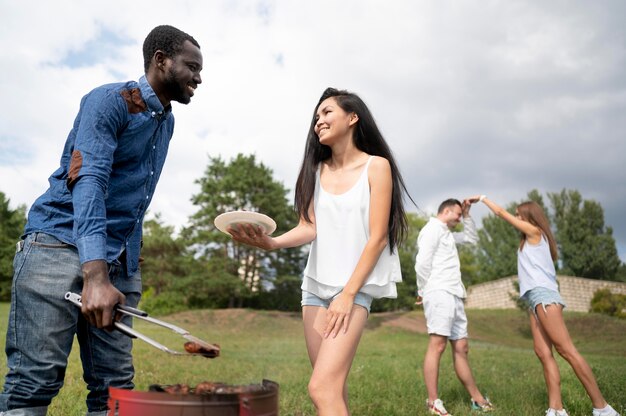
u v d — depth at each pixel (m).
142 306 30.64
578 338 21.88
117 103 2.35
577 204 39.59
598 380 5.59
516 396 4.98
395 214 2.70
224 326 22.47
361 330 2.47
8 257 36.03
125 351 2.67
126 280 2.65
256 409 1.70
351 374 6.18
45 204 2.35
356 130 2.75
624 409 4.35
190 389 1.93
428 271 4.74
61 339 2.31
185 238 33.62
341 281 2.56
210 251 33.06
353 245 2.59
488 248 42.81
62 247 2.30
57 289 2.27
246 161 33.47
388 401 4.60
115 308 2.02
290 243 2.72
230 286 31.39
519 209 4.52
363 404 4.38
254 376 5.74
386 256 2.64
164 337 12.73
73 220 2.29
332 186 2.72
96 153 2.22
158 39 2.48
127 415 1.66
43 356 2.27
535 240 4.38
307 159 2.82
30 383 2.26
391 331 21.48
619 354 13.89
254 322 23.02
